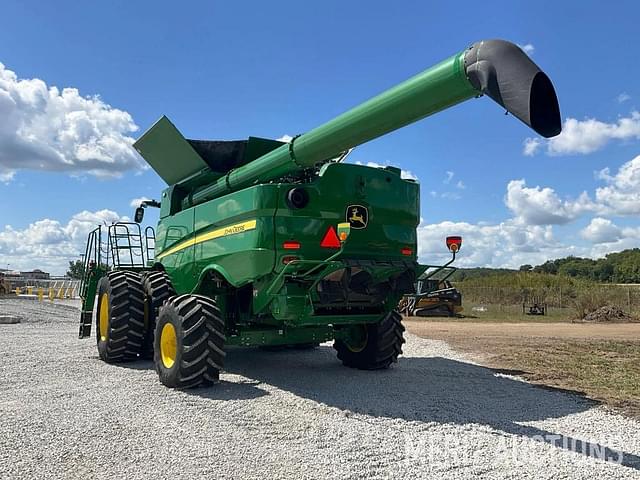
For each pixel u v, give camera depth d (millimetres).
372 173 6488
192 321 6125
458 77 4012
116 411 5094
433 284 6980
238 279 6336
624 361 8703
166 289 8070
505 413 5309
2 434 4355
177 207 8430
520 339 12023
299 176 6547
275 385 6477
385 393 6102
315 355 9164
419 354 9414
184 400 5586
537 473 3717
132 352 7965
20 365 7609
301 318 6293
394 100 4449
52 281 39438
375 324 7445
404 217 6793
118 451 4004
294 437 4395
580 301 22469
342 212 6262
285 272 5914
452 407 5504
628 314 21031
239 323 7180
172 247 8008
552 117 3727
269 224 5953
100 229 9852
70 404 5332
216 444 4180
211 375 6156
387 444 4281
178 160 7969
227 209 6535
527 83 3566
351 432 4559
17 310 19234
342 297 6285
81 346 9750
